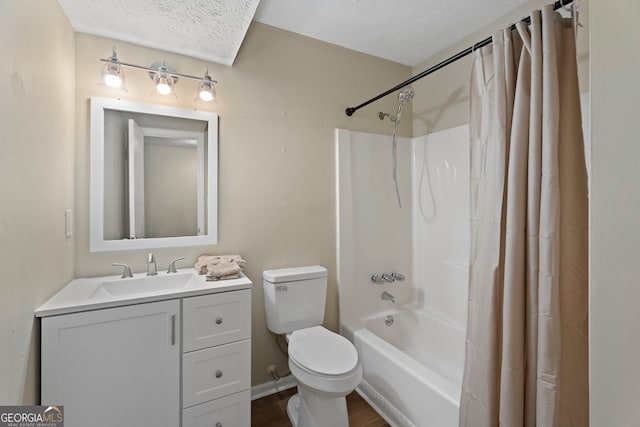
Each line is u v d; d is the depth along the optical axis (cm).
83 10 134
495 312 113
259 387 192
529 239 105
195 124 176
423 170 248
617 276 49
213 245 180
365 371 189
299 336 169
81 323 112
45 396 106
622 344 48
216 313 140
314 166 214
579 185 103
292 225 206
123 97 158
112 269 155
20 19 95
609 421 49
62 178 131
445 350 212
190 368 134
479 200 124
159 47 166
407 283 254
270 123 198
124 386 120
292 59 207
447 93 229
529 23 113
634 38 47
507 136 115
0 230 84
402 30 207
